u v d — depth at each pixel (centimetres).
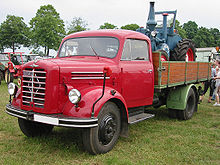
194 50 884
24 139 439
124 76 436
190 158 373
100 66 400
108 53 442
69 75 362
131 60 461
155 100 564
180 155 383
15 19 3809
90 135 350
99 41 459
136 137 464
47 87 348
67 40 502
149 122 591
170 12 901
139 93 473
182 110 608
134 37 470
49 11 3681
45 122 345
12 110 390
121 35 448
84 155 366
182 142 444
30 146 399
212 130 531
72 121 329
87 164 336
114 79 417
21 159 353
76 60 409
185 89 614
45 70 348
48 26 3166
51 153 378
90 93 359
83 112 339
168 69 536
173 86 577
